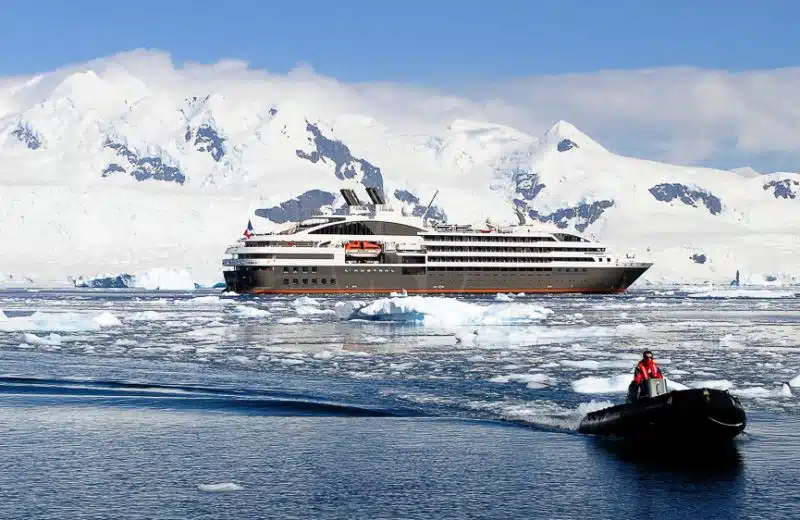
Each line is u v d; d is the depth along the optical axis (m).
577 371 56.72
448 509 27.50
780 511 27.16
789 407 42.66
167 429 38.75
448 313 105.56
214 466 32.44
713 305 187.75
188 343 80.00
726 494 28.80
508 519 26.56
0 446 35.50
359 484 30.12
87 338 85.81
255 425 39.75
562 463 32.81
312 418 41.28
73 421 40.72
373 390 49.38
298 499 28.42
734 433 34.00
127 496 28.66
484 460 33.25
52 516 26.69
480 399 46.06
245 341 81.88
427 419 41.00
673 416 34.19
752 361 63.00
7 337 86.50
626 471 31.61
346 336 86.88
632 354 67.38
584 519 26.58
